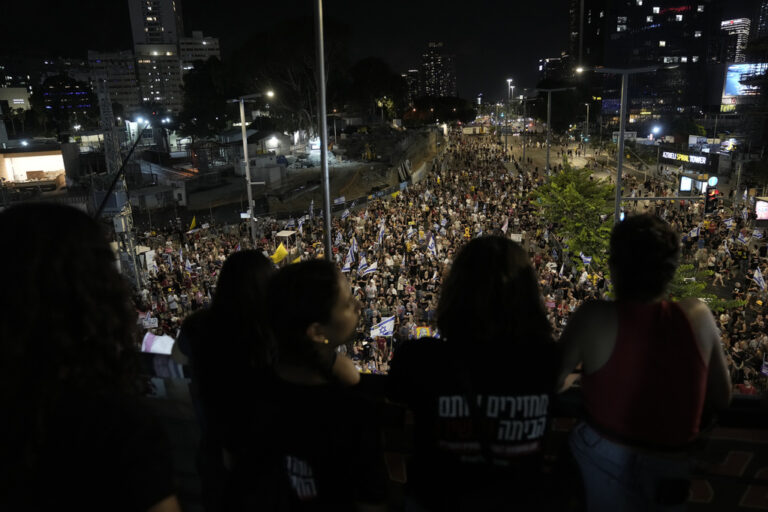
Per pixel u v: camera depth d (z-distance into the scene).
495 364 1.97
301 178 70.38
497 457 2.00
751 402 2.51
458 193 55.19
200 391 2.37
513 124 175.88
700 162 78.81
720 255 32.28
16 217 1.38
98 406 1.32
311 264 2.11
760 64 92.00
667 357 2.00
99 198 31.19
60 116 151.50
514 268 2.02
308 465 1.95
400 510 2.80
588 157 102.69
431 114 165.75
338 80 90.62
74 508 1.29
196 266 32.72
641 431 2.05
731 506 2.62
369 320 22.53
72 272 1.34
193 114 102.69
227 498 2.12
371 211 47.97
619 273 2.13
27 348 1.29
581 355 2.09
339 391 2.01
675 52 178.38
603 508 2.16
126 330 1.49
